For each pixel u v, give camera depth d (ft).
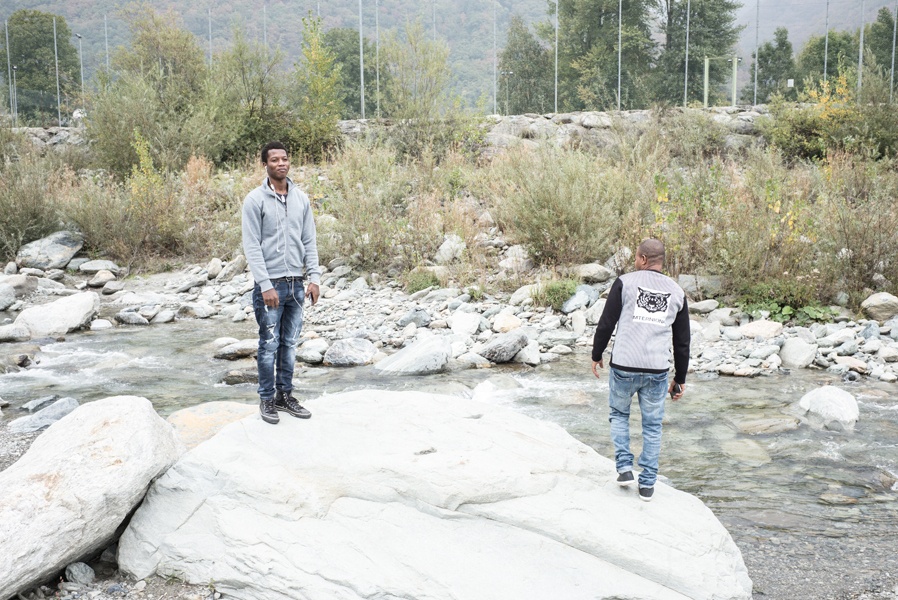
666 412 24.04
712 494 17.89
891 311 32.89
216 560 12.84
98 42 235.61
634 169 49.26
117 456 13.79
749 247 35.68
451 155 61.41
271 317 15.17
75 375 28.66
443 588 11.81
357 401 17.21
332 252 46.14
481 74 192.95
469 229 43.73
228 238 50.55
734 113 67.72
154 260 50.44
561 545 12.75
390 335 33.99
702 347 31.27
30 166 57.06
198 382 27.66
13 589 11.91
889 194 43.14
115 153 62.39
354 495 13.52
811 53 126.82
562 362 30.42
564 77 118.01
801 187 44.45
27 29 150.51
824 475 18.98
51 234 50.85
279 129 70.49
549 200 41.91
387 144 63.00
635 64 113.60
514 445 15.21
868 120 59.52
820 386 26.66
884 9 110.01
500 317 35.06
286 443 14.76
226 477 13.74
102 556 14.23
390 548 12.54
